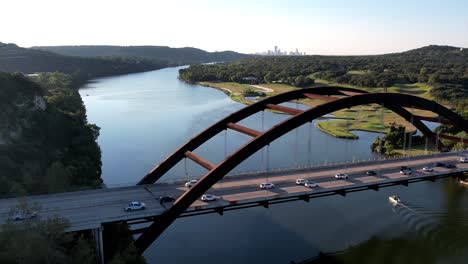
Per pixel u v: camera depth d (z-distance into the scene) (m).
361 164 62.53
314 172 56.75
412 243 49.75
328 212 59.19
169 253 47.19
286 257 46.34
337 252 47.53
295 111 48.75
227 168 42.53
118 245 38.06
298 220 56.34
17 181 50.75
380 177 54.44
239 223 55.44
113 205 42.03
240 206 45.41
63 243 33.75
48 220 33.00
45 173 55.19
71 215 38.72
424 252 47.66
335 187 48.88
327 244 49.53
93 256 33.91
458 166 62.41
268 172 55.97
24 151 60.16
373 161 64.69
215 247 48.59
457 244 49.41
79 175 60.62
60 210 40.25
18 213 37.44
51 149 67.56
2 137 61.88
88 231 38.16
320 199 64.56
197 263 44.97
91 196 45.19
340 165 61.28
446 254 47.19
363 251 47.66
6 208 40.53
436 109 61.88
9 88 73.25
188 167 79.69
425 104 60.25
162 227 40.12
